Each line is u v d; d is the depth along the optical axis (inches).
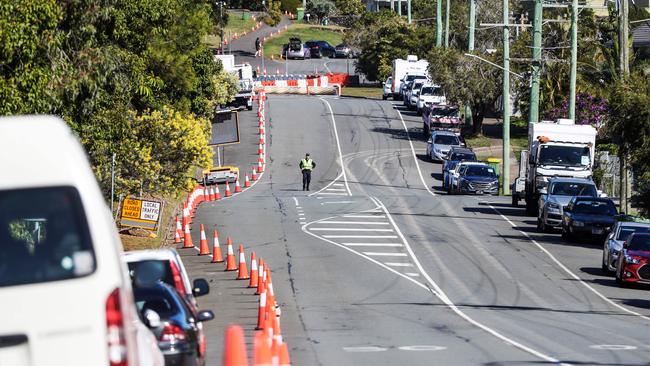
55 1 2204.7
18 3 2133.4
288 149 7790.4
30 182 842.8
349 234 4318.4
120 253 941.8
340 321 2605.8
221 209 5059.1
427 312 2783.0
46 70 2225.6
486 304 2957.7
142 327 1181.7
